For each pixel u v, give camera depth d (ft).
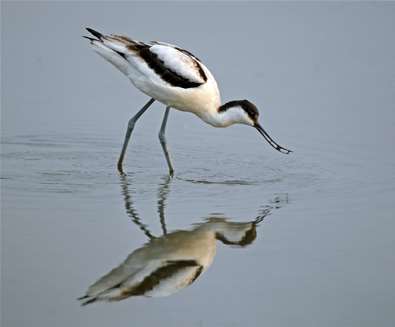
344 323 24.23
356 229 31.83
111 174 40.34
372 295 26.00
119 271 27.55
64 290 26.04
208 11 68.59
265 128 48.26
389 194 36.63
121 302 25.36
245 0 71.46
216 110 41.16
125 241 30.35
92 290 26.04
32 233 30.86
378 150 44.24
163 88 39.88
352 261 28.66
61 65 59.21
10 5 68.54
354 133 47.11
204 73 40.70
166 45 40.65
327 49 62.69
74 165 41.96
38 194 36.06
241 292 26.21
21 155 43.50
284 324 24.07
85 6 68.80
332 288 26.53
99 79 57.47
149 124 50.42
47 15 67.00
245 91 53.72
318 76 57.26
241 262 28.60
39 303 25.11
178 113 52.75
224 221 32.78
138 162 43.04
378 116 49.83
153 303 25.36
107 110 52.08
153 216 33.30
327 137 46.52
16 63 59.16
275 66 58.75
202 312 24.71
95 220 32.60
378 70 58.75
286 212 34.06
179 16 67.26
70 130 48.32
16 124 48.80
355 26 67.62
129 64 40.19
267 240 30.71
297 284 26.78
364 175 39.99
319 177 39.88
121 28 63.67
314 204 35.19
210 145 46.47
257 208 34.58
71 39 63.26
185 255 29.09
